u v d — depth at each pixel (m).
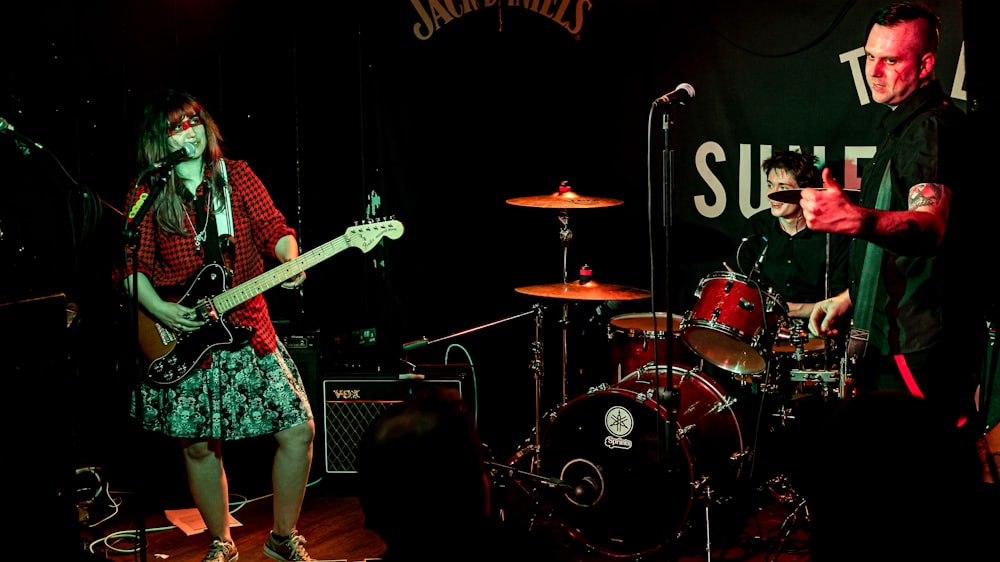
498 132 5.00
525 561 1.29
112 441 4.39
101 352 4.39
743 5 4.46
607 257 4.95
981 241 2.54
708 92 4.59
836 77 4.30
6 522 2.28
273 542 3.41
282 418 3.19
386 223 3.38
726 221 4.62
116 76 4.56
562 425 3.73
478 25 4.95
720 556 3.61
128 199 3.10
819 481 1.12
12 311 2.30
